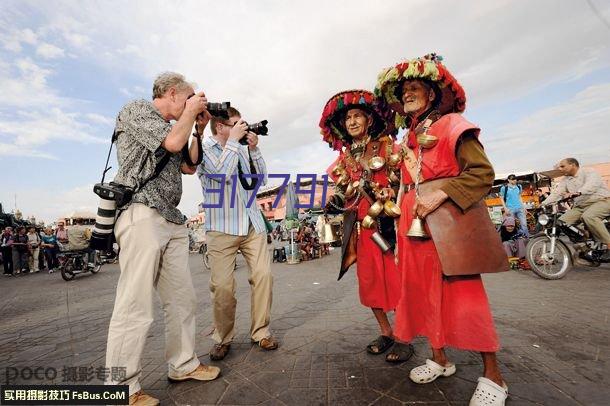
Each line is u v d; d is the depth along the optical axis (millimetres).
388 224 2463
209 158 2576
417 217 1833
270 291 2707
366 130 2590
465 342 1690
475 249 1681
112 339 1826
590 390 1785
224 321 2539
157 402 1864
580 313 3105
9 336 3750
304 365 2305
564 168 5129
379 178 2467
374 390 1911
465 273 1656
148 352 2777
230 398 1927
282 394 1933
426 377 1940
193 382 2154
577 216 5051
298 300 4512
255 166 2814
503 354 2281
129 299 1850
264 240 2734
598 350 2279
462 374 2033
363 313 3570
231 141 2609
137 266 1880
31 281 10078
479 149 1712
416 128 2002
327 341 2746
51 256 12680
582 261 5398
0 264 17219
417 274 1956
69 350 3057
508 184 8406
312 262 10148
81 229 10055
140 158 1937
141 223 1896
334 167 2715
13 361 2850
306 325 3242
